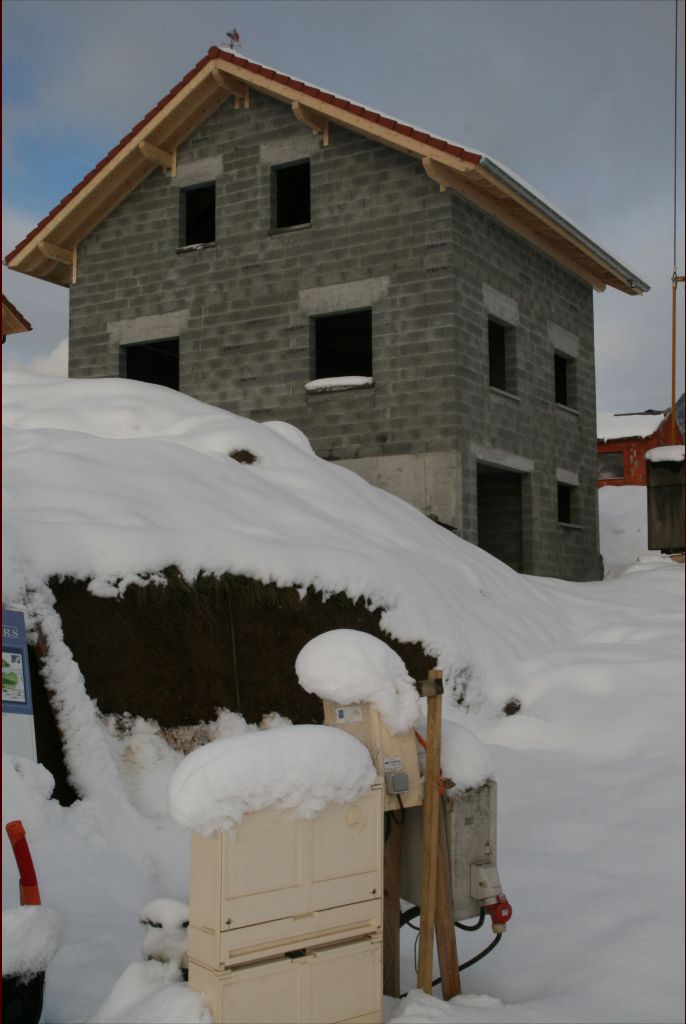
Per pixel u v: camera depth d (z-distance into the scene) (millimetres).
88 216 19000
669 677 8984
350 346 20938
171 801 3219
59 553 7035
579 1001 3744
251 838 3301
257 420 17094
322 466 12211
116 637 7105
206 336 17781
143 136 17828
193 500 8953
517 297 17641
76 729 6363
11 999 3205
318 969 3422
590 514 20141
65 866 5148
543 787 7082
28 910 3314
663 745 7801
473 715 9070
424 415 15562
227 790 3217
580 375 20125
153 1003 3254
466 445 15523
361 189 16438
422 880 3891
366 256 16312
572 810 6383
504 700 9375
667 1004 3707
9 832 3508
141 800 6523
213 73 17328
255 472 10859
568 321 19703
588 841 5738
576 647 10547
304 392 16672
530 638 10602
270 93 17203
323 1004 3424
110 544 7344
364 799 3629
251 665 7789
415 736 3992
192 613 7617
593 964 4086
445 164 15203
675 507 17156
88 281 19219
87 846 5469
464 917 4078
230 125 17891
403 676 3910
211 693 7422
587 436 20266
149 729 6938
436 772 3887
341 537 9883
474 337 16062
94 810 5922
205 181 18078
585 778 7211
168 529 7945
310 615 8398
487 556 12883
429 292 15711
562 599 12555
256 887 3295
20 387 13398
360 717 3875
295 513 9898
